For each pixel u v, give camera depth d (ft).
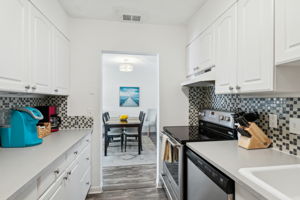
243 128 4.54
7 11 3.54
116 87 18.71
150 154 12.30
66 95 7.25
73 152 5.14
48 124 6.32
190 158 4.67
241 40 4.11
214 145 4.78
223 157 3.76
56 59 6.03
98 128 7.59
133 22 7.85
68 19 7.32
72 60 7.47
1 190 2.37
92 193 7.34
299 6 2.73
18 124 4.58
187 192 5.01
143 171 9.49
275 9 3.20
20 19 3.99
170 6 6.54
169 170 6.51
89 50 7.57
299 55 2.73
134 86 19.03
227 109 6.52
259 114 4.92
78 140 5.48
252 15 3.75
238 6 4.22
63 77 6.68
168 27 8.16
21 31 4.02
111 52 7.93
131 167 10.02
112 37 7.73
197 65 6.83
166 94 8.16
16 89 3.85
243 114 4.75
